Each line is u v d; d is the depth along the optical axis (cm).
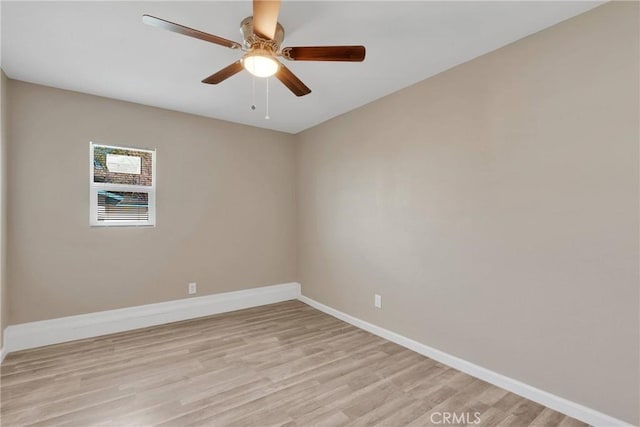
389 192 300
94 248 303
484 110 226
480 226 229
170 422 179
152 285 335
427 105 265
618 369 170
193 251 360
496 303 220
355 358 260
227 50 221
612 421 171
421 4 174
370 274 321
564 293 189
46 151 281
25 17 183
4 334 257
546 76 195
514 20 188
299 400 201
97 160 308
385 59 234
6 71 253
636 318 165
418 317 274
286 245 434
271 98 310
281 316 367
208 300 370
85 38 206
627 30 166
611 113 172
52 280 284
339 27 195
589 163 179
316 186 399
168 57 231
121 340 292
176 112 348
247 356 262
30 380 221
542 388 197
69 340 289
